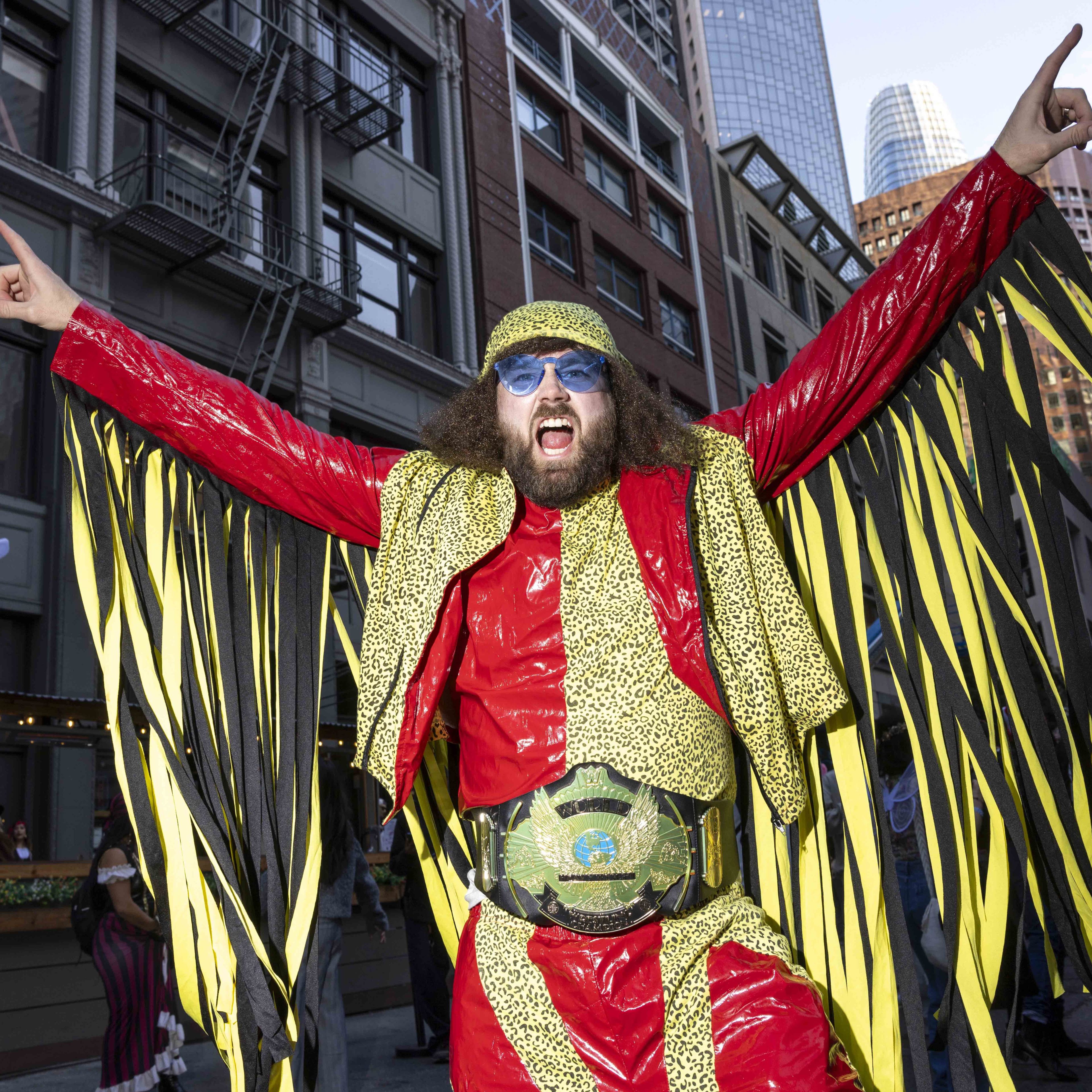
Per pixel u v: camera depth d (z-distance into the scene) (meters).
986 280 1.97
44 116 11.46
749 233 26.77
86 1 11.70
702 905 1.67
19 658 10.38
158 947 4.47
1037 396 1.90
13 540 10.30
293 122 13.97
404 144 16.33
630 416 1.83
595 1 22.45
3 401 10.73
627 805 1.63
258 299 12.41
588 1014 1.59
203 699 2.11
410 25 16.62
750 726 1.75
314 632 2.20
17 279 2.12
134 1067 4.34
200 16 12.45
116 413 2.17
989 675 1.95
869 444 2.11
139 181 12.05
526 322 1.84
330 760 4.32
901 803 4.53
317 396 13.34
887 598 2.05
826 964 1.97
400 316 15.36
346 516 2.06
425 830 2.19
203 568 2.19
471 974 1.72
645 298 21.41
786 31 83.62
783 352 26.48
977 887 1.91
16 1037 5.82
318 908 2.10
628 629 1.71
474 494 1.88
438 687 1.79
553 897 1.63
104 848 4.42
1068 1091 4.18
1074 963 1.84
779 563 1.84
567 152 20.17
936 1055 4.33
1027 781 1.90
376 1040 6.41
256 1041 1.98
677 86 26.30
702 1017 1.58
